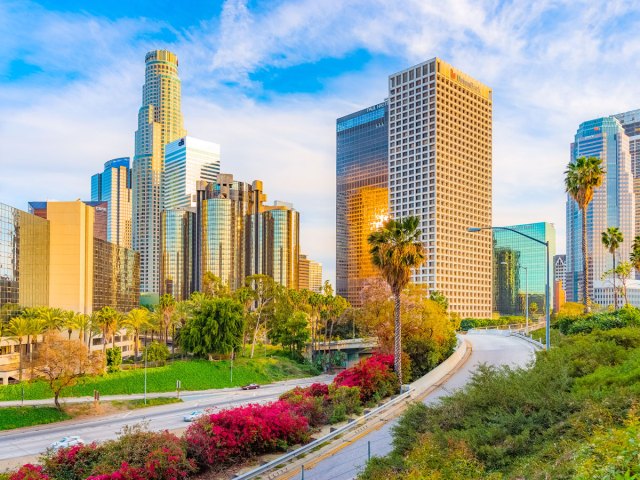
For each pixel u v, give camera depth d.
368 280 56.53
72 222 108.31
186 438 24.44
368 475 18.83
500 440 18.55
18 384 71.25
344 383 38.28
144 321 99.69
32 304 99.50
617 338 32.84
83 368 65.88
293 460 24.73
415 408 23.94
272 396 78.31
